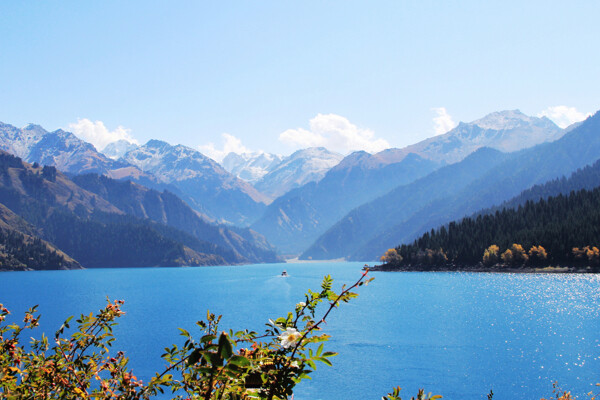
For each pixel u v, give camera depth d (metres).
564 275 179.75
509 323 78.69
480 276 192.25
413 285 160.62
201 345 2.88
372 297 124.56
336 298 3.62
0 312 4.45
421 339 66.19
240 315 92.88
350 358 54.97
